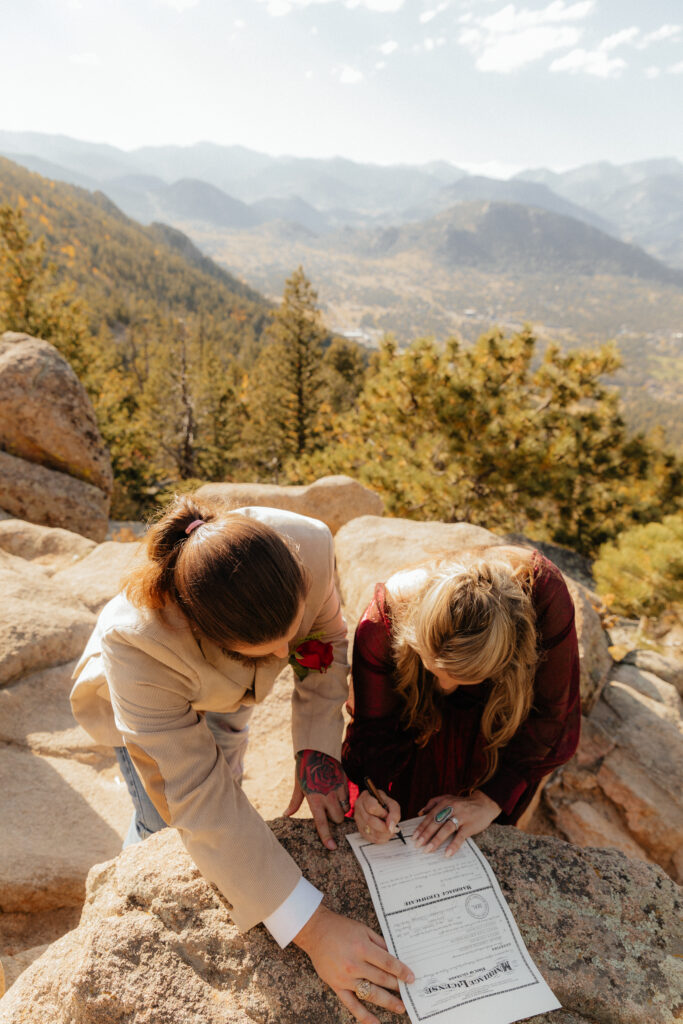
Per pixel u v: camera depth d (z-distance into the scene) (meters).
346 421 14.22
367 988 1.25
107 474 8.22
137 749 1.38
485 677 1.39
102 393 20.11
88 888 1.62
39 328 17.89
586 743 3.29
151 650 1.28
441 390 11.45
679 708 3.54
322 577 1.63
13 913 2.29
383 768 1.76
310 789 1.68
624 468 12.53
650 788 3.09
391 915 1.41
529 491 11.16
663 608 7.50
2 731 2.80
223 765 1.41
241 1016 1.23
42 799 2.57
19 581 3.62
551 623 1.62
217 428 31.67
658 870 1.58
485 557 1.66
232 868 1.31
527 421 10.93
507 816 1.88
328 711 1.77
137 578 1.27
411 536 3.83
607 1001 1.28
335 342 54.06
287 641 1.22
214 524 1.20
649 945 1.40
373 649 1.66
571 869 1.56
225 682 1.40
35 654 3.08
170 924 1.40
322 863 1.54
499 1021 1.23
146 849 1.59
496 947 1.36
